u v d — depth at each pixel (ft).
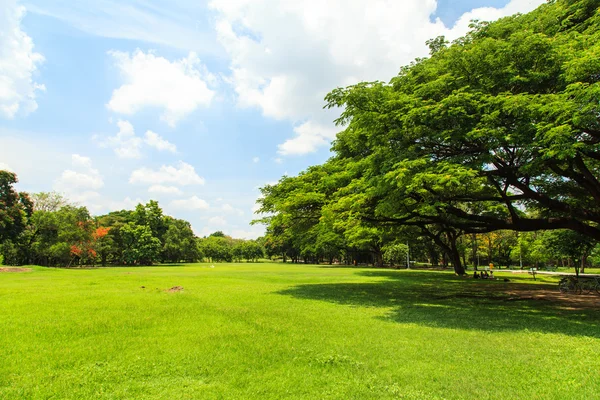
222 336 26.18
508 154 41.55
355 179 50.01
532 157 38.40
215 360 20.92
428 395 16.30
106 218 248.93
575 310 40.91
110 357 21.42
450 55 42.16
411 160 38.93
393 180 35.01
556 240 73.61
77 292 50.44
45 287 57.98
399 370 19.47
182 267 176.76
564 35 41.24
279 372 19.20
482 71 40.16
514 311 39.81
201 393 16.52
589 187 40.86
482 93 37.91
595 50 30.94
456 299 50.90
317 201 59.26
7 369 19.26
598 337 27.20
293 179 70.13
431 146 42.29
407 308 41.55
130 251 210.59
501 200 47.26
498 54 38.06
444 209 49.57
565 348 23.93
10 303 39.01
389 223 62.39
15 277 82.79
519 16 49.62
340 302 46.24
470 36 47.65
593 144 35.12
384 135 43.14
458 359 21.45
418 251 206.18
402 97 42.60
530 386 17.34
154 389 16.97
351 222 66.18
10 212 151.43
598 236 43.65
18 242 159.63
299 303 44.16
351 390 16.80
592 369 19.56
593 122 33.06
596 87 27.84
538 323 32.65
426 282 81.97
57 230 162.09
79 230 164.76
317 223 68.64
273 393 16.51
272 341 25.02
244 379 18.19
